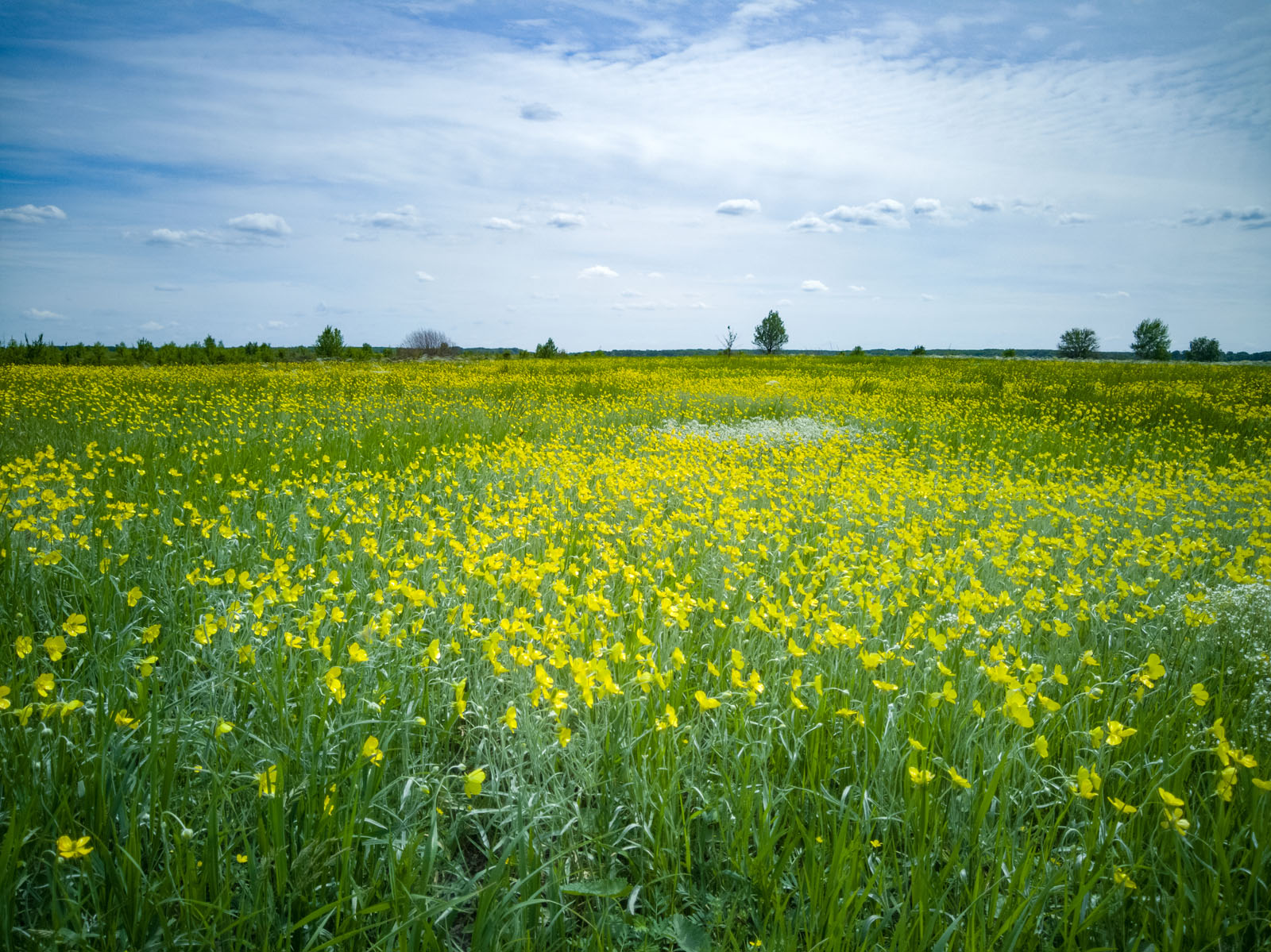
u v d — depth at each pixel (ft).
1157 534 16.89
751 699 7.93
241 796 6.89
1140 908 6.00
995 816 7.29
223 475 20.18
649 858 6.70
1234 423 39.78
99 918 5.39
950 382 70.28
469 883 6.28
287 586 9.96
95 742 6.84
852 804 7.18
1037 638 11.18
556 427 35.60
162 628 10.21
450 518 16.93
